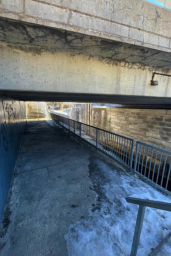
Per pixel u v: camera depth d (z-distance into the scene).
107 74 2.31
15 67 1.75
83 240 1.78
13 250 1.65
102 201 2.52
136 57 2.17
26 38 1.56
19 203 2.45
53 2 1.32
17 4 1.22
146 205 1.14
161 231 1.88
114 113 8.88
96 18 1.50
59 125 12.05
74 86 2.10
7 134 3.05
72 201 2.52
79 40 1.62
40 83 1.90
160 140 5.87
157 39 1.88
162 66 2.64
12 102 4.61
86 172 3.63
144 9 1.75
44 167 3.92
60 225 2.01
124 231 1.90
